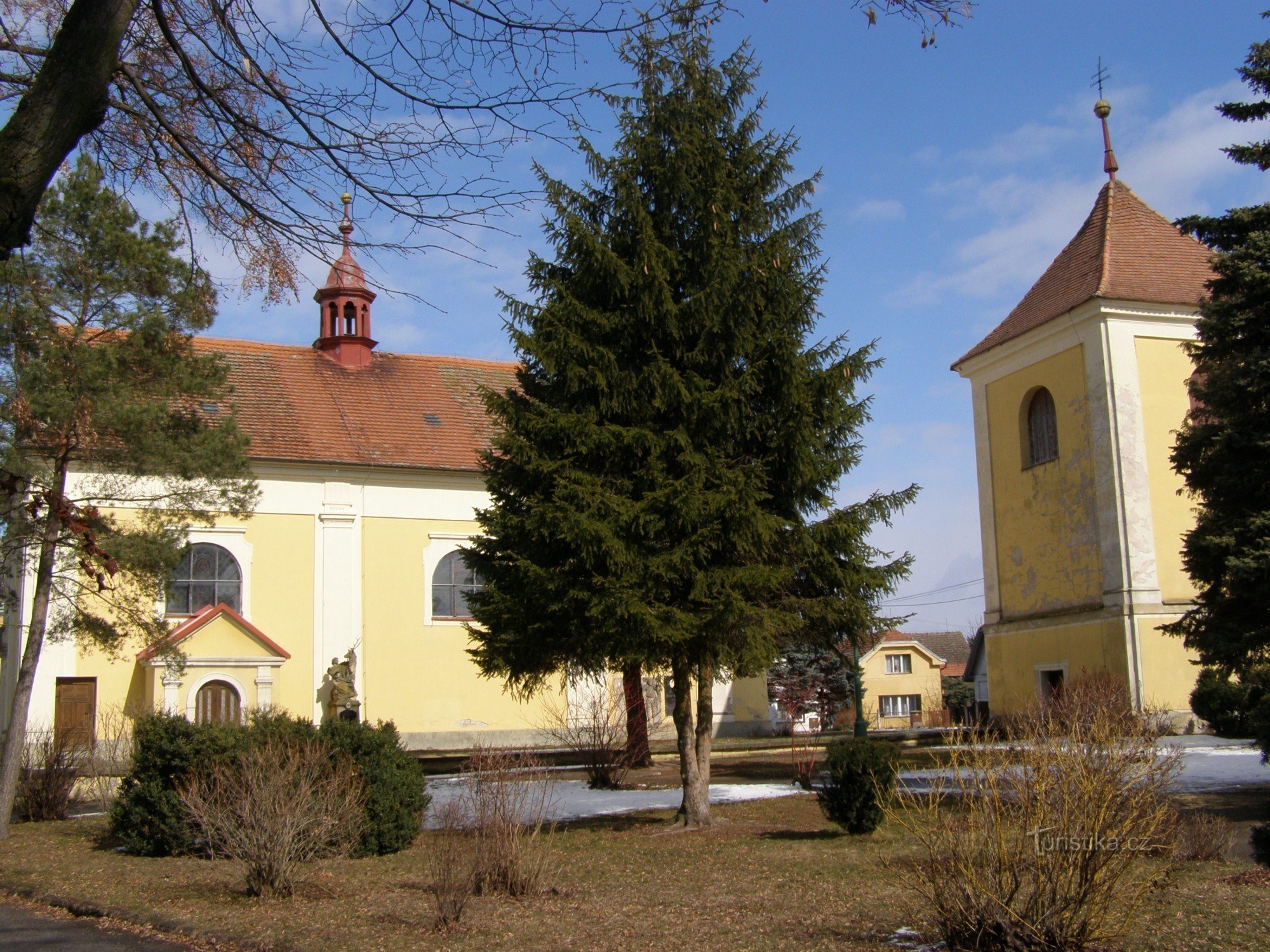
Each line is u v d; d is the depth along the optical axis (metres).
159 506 19.39
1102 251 27.72
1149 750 8.17
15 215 4.75
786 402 13.38
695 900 9.24
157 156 6.36
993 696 29.86
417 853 12.78
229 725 14.28
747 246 14.10
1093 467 26.53
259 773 10.71
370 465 29.67
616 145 14.11
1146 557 25.48
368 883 10.82
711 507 12.39
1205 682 24.36
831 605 13.54
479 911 9.05
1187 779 16.09
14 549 16.73
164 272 16.78
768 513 12.86
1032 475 28.77
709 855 11.65
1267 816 12.48
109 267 16.58
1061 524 27.66
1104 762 7.07
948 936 7.01
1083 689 19.53
